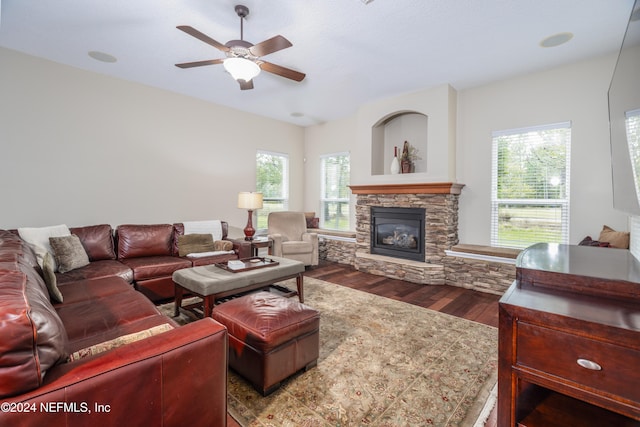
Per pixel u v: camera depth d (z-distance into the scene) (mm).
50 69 3506
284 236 5328
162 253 3770
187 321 2797
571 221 3580
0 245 1966
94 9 2559
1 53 3217
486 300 3508
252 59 2529
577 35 2957
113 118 3975
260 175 5828
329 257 5766
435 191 4223
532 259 1422
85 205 3789
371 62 3525
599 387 851
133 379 1035
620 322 847
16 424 829
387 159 5285
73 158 3691
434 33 2922
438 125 4270
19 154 3342
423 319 2910
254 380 1780
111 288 2381
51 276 2006
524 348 973
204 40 2281
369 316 2971
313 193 6473
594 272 1149
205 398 1234
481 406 1683
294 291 3363
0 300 920
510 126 4000
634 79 1364
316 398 1734
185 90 4453
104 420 976
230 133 5246
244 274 2771
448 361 2150
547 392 1145
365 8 2533
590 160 3457
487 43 3104
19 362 854
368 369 2035
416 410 1646
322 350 2281
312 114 5672
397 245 4766
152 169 4348
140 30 2885
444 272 4188
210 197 5004
